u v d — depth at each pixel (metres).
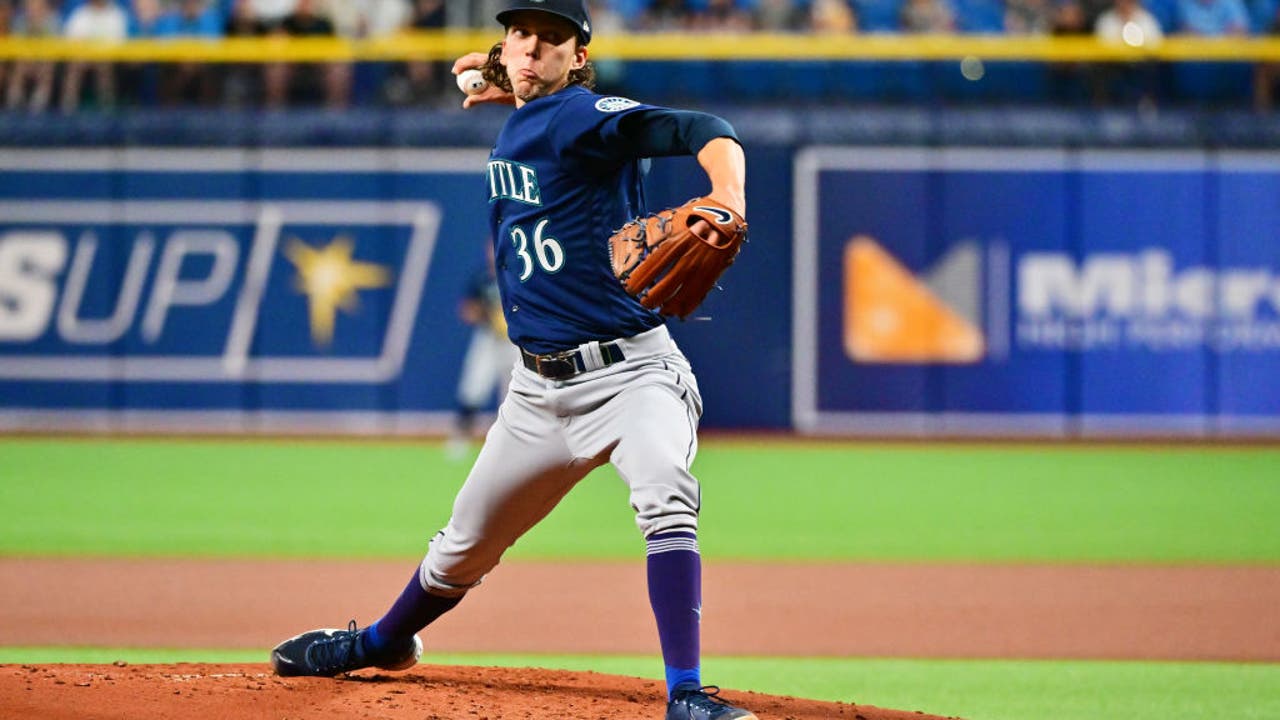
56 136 58.84
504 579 29.81
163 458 51.34
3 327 59.25
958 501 42.53
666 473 14.62
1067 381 59.16
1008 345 59.09
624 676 18.41
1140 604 27.45
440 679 17.52
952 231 58.97
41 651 22.58
